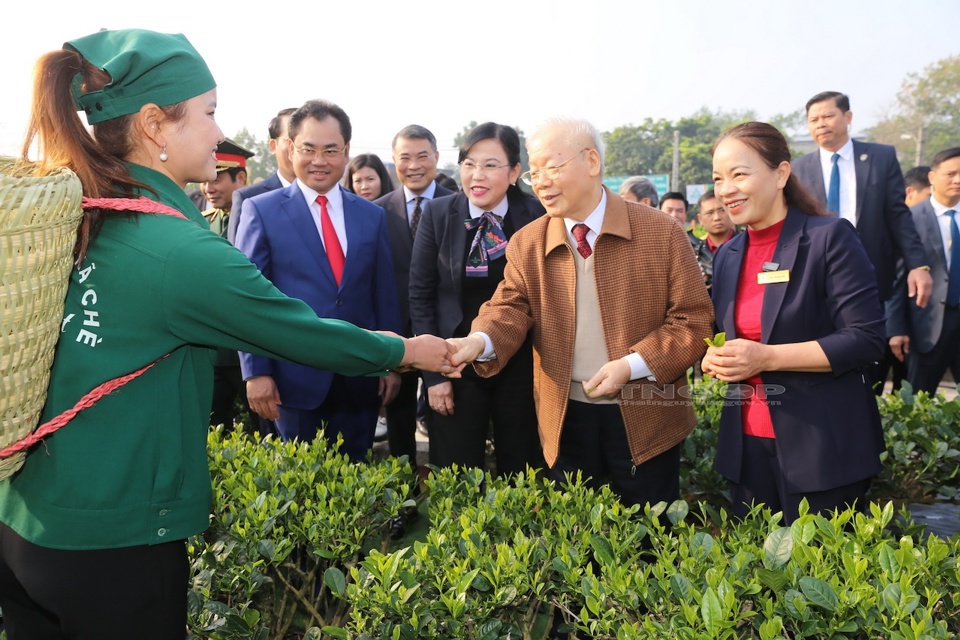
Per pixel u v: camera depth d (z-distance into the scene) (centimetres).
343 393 394
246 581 239
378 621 208
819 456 262
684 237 295
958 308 557
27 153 172
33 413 155
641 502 303
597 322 298
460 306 378
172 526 173
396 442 462
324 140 365
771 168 264
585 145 279
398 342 210
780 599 192
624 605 204
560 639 271
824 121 520
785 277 264
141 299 164
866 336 252
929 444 383
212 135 186
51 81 166
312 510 280
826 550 213
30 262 139
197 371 186
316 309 369
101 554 165
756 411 284
